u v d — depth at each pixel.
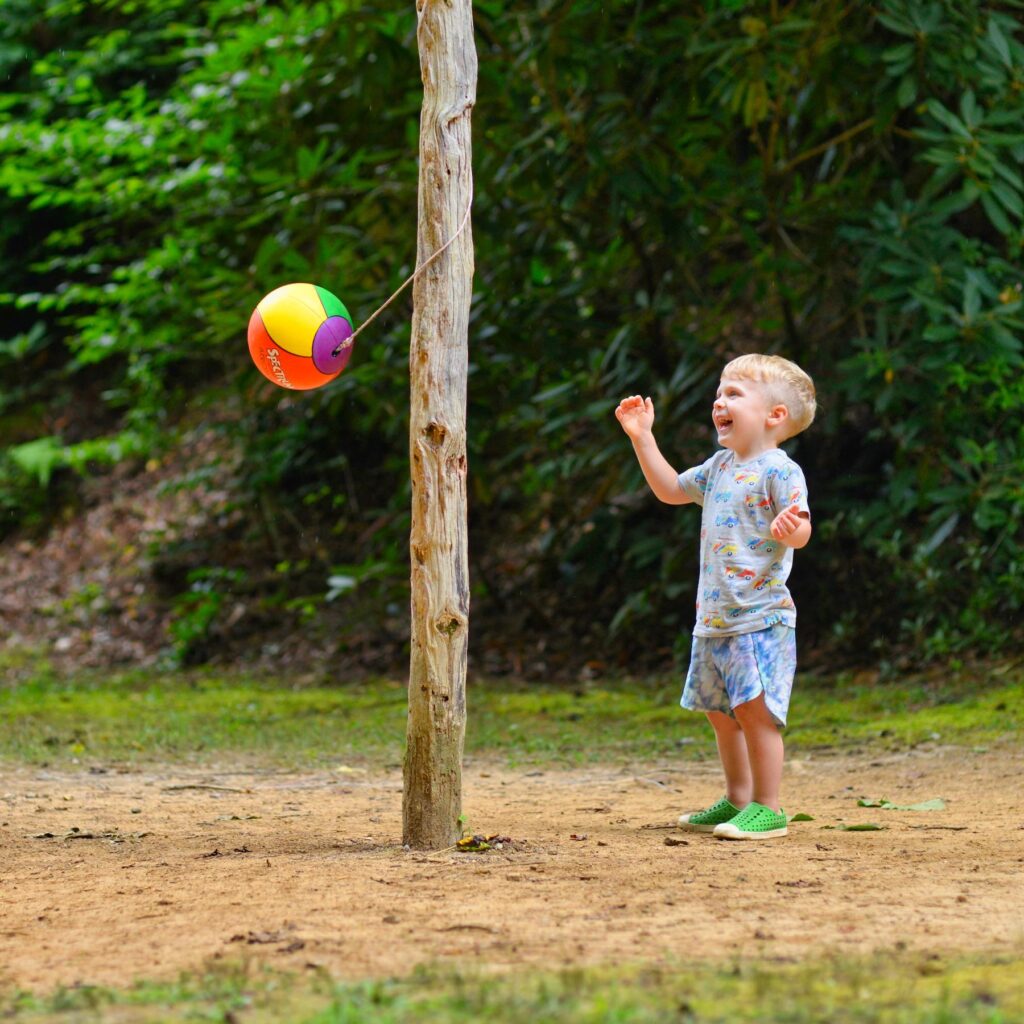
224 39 25.11
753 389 8.77
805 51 17.97
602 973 4.86
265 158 21.38
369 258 20.30
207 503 29.52
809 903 6.13
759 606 8.52
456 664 7.95
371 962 5.12
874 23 18.47
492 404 21.86
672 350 21.64
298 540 27.81
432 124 8.04
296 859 7.64
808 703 17.25
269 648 24.44
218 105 23.39
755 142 19.81
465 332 8.03
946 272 16.94
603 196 20.77
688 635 20.91
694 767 13.10
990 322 16.47
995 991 4.58
